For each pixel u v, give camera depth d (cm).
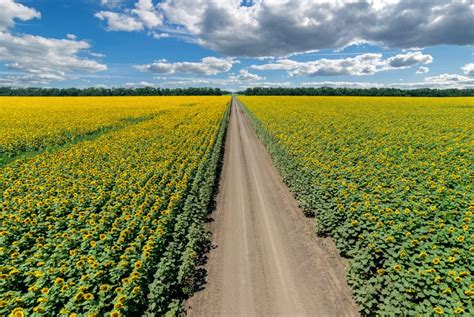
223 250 901
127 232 811
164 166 1533
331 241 937
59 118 3478
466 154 1634
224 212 1176
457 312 521
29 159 1739
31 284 657
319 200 1115
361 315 636
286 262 832
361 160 1605
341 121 3212
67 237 775
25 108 4766
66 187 1235
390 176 1301
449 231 754
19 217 897
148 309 605
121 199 1061
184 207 1062
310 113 4172
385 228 819
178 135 2511
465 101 7019
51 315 554
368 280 673
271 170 1756
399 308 574
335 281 748
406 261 691
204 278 770
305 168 1462
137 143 2117
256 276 773
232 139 2784
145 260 705
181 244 834
